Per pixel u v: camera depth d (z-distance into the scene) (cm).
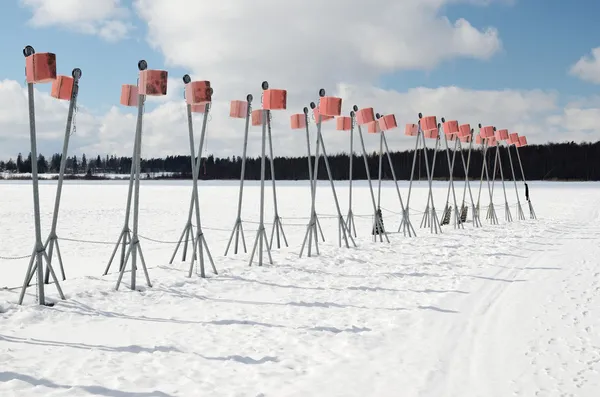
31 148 666
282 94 1010
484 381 445
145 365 481
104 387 428
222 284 835
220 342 552
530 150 9794
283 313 670
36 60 644
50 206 2586
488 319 632
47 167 11081
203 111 941
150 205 2778
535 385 434
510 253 1164
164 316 652
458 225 1756
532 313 652
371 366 482
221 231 1759
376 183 6119
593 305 682
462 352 518
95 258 1185
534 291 774
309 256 1111
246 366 482
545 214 2362
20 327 585
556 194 4041
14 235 1559
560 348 522
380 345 542
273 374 461
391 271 958
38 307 653
